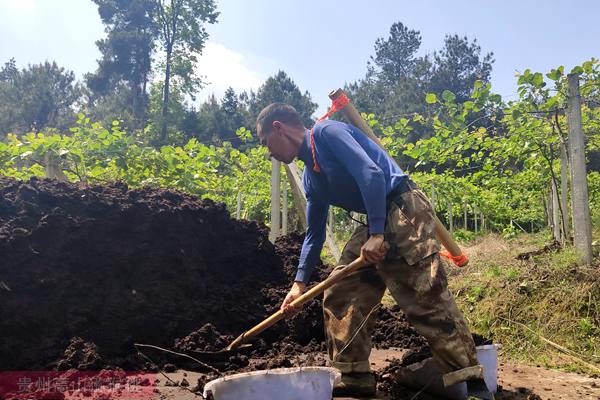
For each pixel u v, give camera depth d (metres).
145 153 8.48
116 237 4.08
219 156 10.33
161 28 36.38
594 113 8.67
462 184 12.43
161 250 4.19
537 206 15.80
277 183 6.96
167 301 4.06
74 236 3.87
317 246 3.46
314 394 2.72
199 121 37.00
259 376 2.67
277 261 5.03
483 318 5.99
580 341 5.29
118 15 41.91
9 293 3.51
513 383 4.08
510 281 6.34
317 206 3.44
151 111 37.19
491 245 9.93
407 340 4.83
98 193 4.23
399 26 54.09
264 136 3.21
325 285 2.94
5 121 47.25
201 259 4.49
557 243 7.65
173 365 3.68
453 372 2.80
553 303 5.75
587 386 4.06
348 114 3.49
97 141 8.27
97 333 3.72
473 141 9.00
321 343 4.47
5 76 64.88
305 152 3.16
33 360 3.42
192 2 35.72
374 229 2.80
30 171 7.97
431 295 2.84
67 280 3.76
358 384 3.25
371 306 3.32
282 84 49.69
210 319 4.18
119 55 40.91
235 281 4.68
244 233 5.00
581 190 6.26
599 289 5.64
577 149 6.29
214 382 2.59
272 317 3.10
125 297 3.92
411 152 9.43
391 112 40.34
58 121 48.84
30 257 3.67
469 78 44.06
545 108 7.45
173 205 4.51
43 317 3.58
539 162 9.96
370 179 2.82
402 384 3.38
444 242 3.42
